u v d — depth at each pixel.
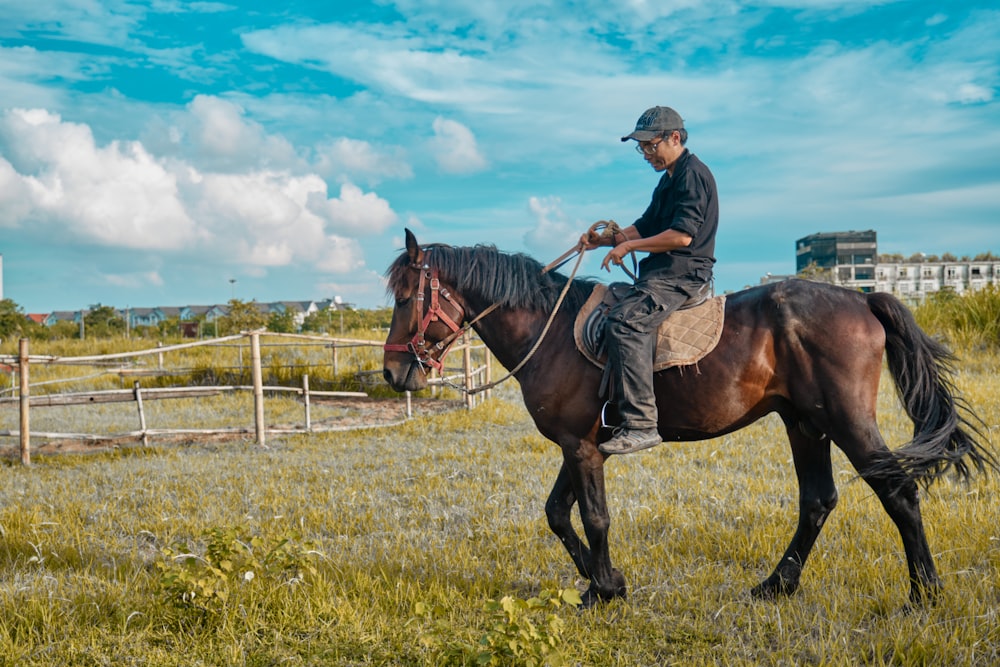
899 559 4.52
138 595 4.37
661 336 4.03
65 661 3.59
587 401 4.12
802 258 76.06
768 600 4.16
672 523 5.62
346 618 3.95
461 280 4.46
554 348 4.27
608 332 3.95
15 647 3.66
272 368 15.81
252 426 10.73
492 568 4.88
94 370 17.81
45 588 4.43
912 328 3.86
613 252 3.99
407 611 4.14
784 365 3.93
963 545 4.58
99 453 9.53
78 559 5.23
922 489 5.91
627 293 4.12
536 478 7.36
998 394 10.03
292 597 4.18
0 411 13.85
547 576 4.73
